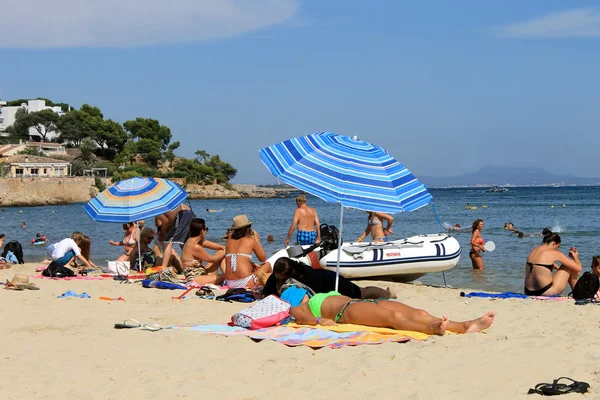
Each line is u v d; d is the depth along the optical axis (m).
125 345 5.70
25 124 126.12
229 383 4.55
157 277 10.34
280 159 7.40
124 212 11.17
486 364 4.91
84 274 11.82
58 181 85.06
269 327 6.36
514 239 23.17
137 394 4.36
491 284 12.48
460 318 7.30
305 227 11.48
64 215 54.78
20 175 91.81
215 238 26.53
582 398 4.00
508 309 7.90
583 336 5.85
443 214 47.59
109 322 6.77
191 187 120.12
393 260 11.15
